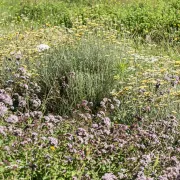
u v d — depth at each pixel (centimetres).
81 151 432
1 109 432
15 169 397
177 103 632
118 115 616
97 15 1332
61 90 692
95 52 764
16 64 689
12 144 434
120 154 469
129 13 1348
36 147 435
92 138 461
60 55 756
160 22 1262
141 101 628
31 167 405
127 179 418
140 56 820
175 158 455
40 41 903
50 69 716
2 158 426
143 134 493
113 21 1290
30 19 1450
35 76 702
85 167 428
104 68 721
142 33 1236
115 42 917
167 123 534
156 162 442
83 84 679
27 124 473
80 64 719
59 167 426
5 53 779
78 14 1386
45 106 654
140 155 458
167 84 667
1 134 441
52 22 1332
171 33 1213
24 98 578
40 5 1563
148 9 1424
